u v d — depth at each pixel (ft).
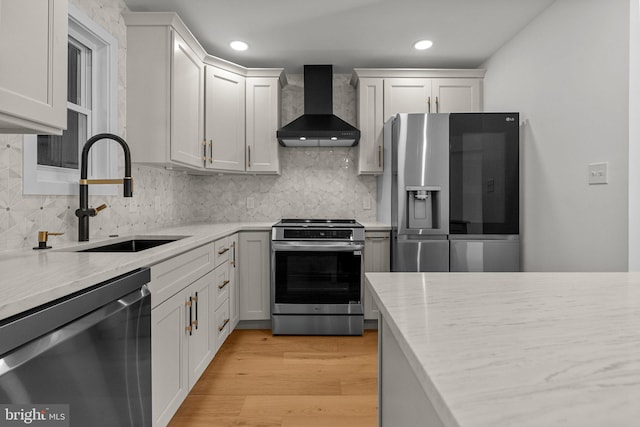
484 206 9.25
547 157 8.35
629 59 6.23
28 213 5.28
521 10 8.41
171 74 7.91
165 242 7.09
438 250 9.34
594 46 6.96
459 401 1.16
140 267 4.23
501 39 9.81
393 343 2.69
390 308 2.25
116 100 7.50
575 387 1.25
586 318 2.04
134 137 7.91
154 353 4.71
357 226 9.78
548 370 1.38
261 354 8.46
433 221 9.46
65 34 4.17
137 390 4.00
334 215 12.18
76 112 6.92
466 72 11.03
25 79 3.59
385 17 8.68
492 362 1.46
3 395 2.32
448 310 2.21
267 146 10.92
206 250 6.94
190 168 9.35
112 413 3.52
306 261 9.71
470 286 2.85
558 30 7.91
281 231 9.70
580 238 7.38
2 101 3.31
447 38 9.72
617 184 6.50
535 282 2.99
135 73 7.91
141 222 8.48
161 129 7.91
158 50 7.91
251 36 9.59
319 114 11.32
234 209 12.10
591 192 7.09
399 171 9.34
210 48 10.28
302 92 12.20
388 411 2.91
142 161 7.91
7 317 2.43
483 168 9.25
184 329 5.80
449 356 1.52
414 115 9.32
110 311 3.55
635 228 6.26
